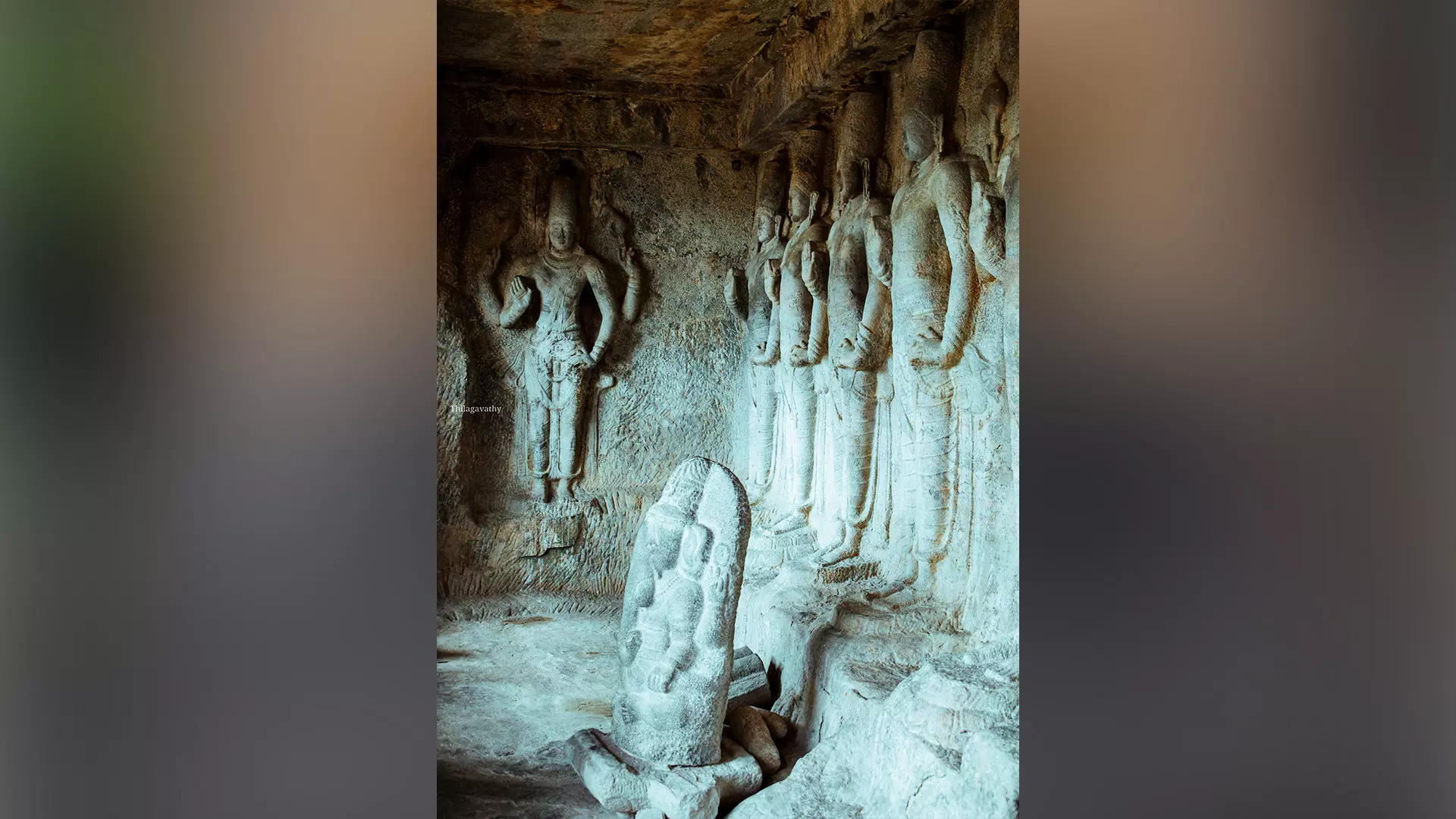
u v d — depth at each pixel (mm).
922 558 4219
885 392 4793
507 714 4340
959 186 3863
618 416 6523
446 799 3473
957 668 3104
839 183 5211
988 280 3836
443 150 5988
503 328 6320
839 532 5082
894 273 4383
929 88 4129
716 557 3547
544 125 6098
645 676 3564
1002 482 3738
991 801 2500
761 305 6230
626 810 3359
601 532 6320
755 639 4680
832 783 3266
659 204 6520
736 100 6297
